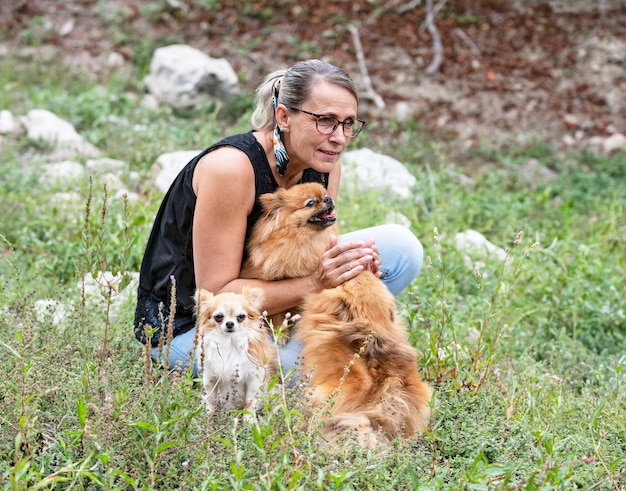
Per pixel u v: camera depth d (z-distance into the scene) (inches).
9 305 231.6
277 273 217.6
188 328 217.6
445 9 691.4
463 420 200.8
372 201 385.1
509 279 321.1
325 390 192.2
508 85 634.8
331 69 207.8
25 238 340.8
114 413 167.6
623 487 175.9
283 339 217.9
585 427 206.8
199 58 557.6
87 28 643.5
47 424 185.6
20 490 148.0
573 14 681.0
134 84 577.6
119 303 272.1
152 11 657.0
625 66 638.5
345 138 210.8
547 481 166.4
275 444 159.2
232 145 210.5
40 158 452.4
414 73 637.3
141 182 424.5
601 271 345.1
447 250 353.1
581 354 280.2
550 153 568.1
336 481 157.3
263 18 670.5
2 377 183.6
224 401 204.2
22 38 621.6
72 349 205.3
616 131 601.3
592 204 481.1
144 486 158.2
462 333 258.2
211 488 158.6
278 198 214.5
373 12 684.7
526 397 221.5
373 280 211.2
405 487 173.2
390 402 192.2
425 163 525.0
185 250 217.6
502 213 442.6
